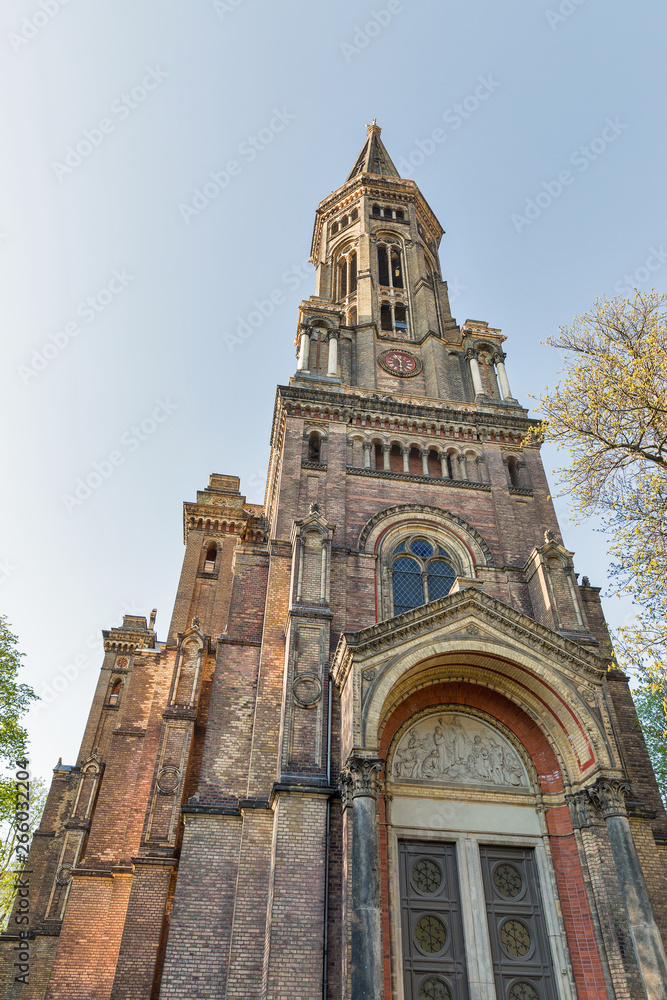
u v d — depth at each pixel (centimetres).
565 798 2248
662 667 1977
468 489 3309
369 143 6153
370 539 3002
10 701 3403
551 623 2706
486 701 2475
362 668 2156
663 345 2200
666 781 4284
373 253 4716
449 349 4162
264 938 2036
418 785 2281
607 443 2241
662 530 2106
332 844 2105
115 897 3127
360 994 1639
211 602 4338
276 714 2478
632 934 1828
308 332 3969
